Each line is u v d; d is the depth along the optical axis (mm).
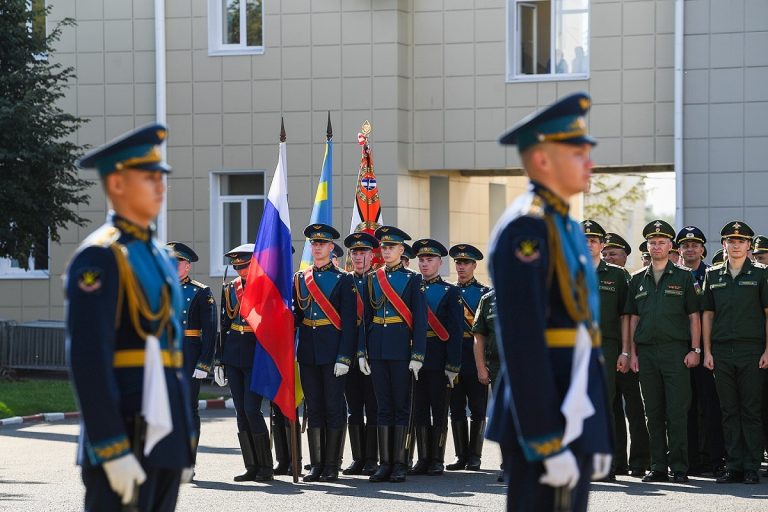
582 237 7250
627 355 15977
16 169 29594
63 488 15430
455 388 17281
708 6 28688
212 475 16562
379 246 16766
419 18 30766
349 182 30953
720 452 16312
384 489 15180
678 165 28891
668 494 14430
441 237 32219
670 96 29344
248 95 31531
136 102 32188
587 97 7090
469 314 17688
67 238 32906
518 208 7086
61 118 30125
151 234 7414
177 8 31859
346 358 15875
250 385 15977
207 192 31844
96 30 32344
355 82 30859
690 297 15539
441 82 30672
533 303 6766
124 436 6875
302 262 18688
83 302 6898
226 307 16641
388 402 15992
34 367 32094
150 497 7168
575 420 6730
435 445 16766
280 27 31297
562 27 30125
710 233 28828
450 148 30625
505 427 7145
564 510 6801
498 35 30281
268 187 31438
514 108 30234
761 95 28500
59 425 23625
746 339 15375
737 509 13320
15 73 29594
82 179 31391
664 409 15625
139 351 7133
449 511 13344
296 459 15914
